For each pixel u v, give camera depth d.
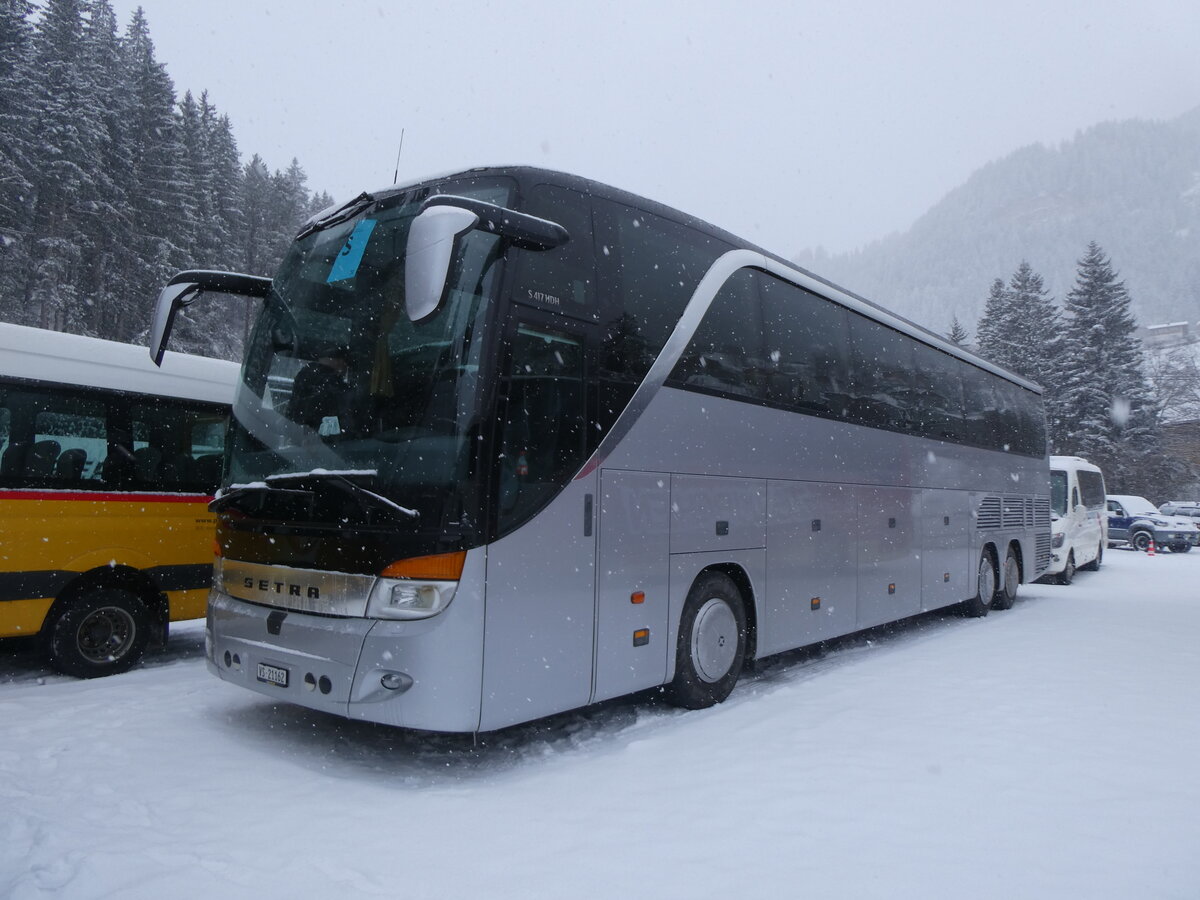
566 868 3.64
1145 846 3.88
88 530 7.32
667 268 6.34
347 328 5.27
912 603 9.95
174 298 6.23
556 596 5.13
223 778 4.78
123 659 7.56
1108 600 14.62
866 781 4.76
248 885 3.46
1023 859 3.73
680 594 6.16
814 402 8.09
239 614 5.46
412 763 5.20
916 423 10.30
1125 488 50.09
